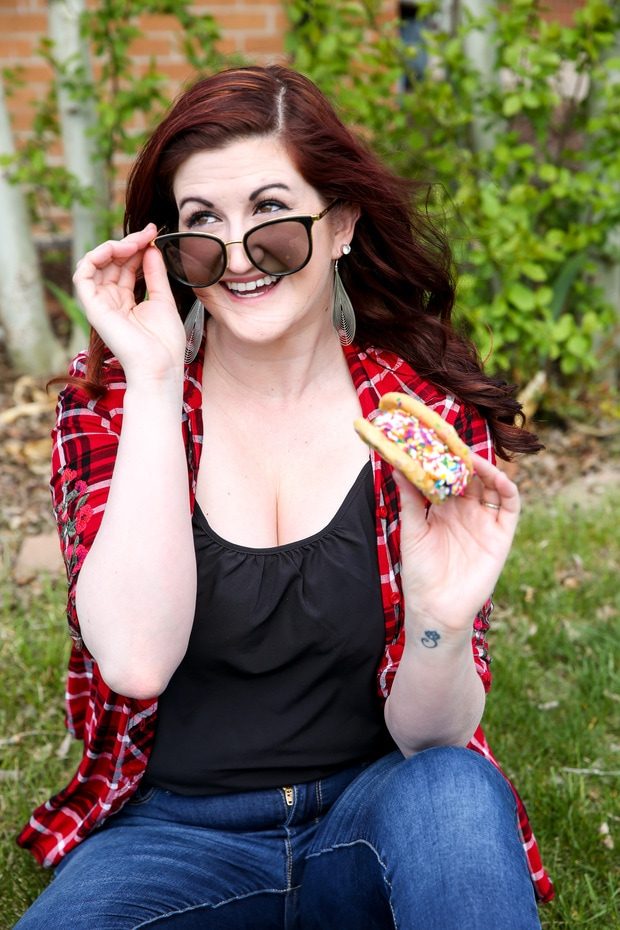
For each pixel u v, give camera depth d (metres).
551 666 3.14
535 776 2.62
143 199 1.76
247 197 1.67
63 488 1.72
